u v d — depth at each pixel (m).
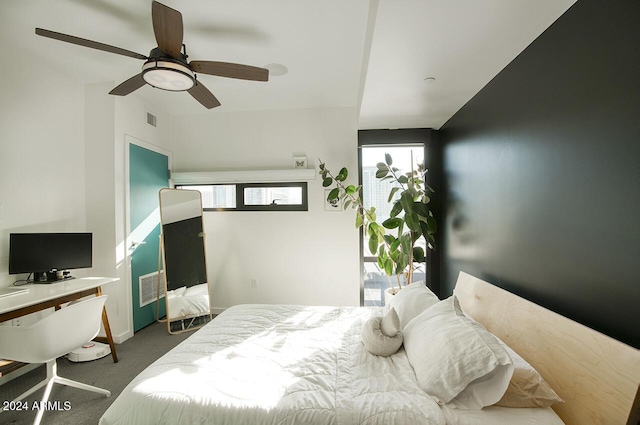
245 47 2.30
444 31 1.51
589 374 1.06
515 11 1.34
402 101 2.51
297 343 1.71
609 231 1.11
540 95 1.52
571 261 1.31
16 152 2.35
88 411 1.89
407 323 1.77
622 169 1.06
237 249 3.75
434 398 1.18
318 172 3.61
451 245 2.98
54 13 1.92
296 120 3.66
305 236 3.64
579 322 1.26
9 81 2.29
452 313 1.50
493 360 1.13
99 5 1.85
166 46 1.73
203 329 1.95
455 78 2.06
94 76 2.80
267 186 3.72
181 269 3.36
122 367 2.45
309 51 2.36
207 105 2.41
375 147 3.58
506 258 1.87
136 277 3.17
